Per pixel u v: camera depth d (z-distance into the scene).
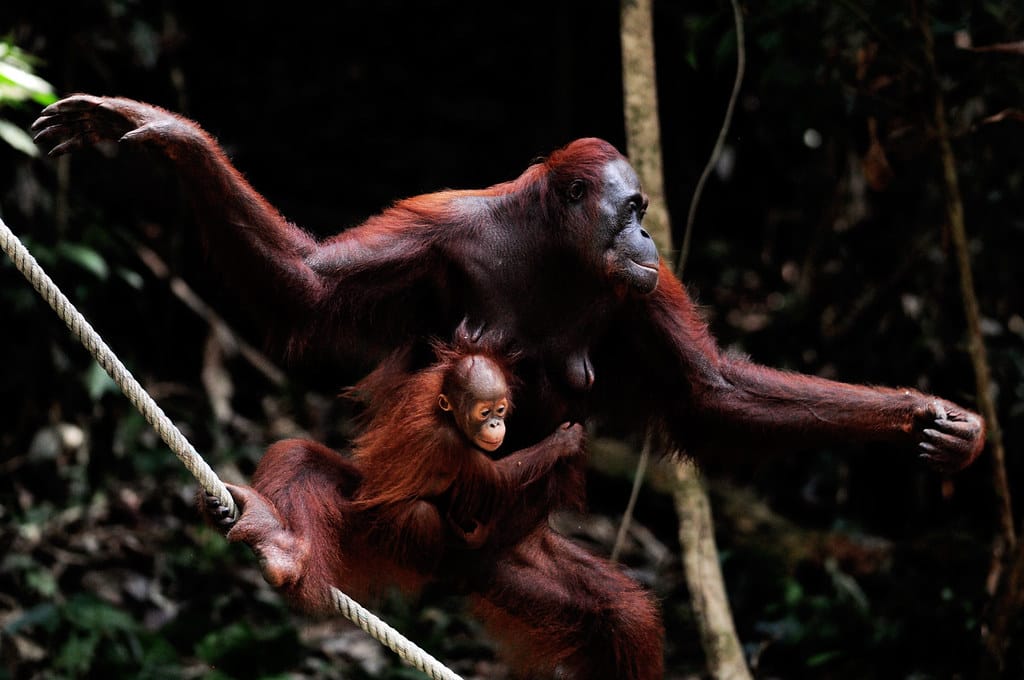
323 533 6.56
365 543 6.83
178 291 15.60
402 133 18.61
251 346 16.83
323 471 6.84
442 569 7.16
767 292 18.05
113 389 13.91
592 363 7.70
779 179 18.33
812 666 11.34
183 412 14.88
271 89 18.00
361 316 6.86
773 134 16.64
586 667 7.32
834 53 10.76
